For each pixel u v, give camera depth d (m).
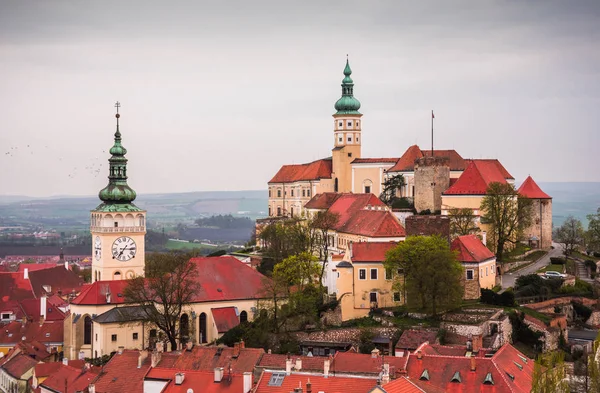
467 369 160.50
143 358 190.25
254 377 170.75
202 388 168.50
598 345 175.00
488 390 156.38
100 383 188.38
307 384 152.00
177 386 170.25
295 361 172.88
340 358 170.62
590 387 155.62
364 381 153.62
